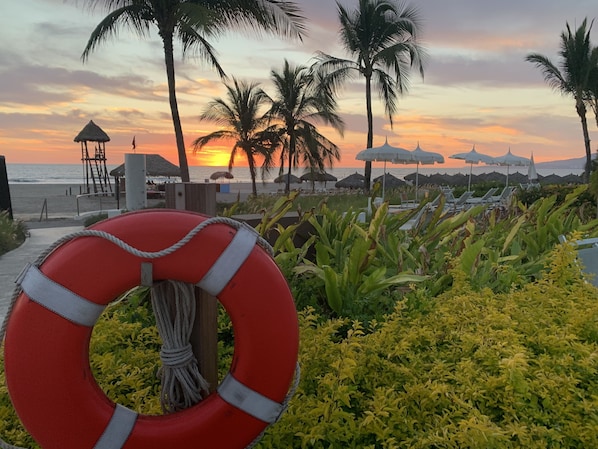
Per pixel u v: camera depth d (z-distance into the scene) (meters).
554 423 1.85
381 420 1.87
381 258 4.23
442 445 1.71
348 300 3.21
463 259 3.60
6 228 10.59
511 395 1.88
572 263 3.33
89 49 13.05
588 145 26.69
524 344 2.39
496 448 1.62
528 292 2.97
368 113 23.59
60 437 1.55
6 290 6.48
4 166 13.79
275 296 1.63
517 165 24.77
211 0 12.70
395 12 22.38
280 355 1.64
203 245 1.57
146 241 1.54
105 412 1.58
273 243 4.59
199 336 1.93
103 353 2.57
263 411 1.65
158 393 2.27
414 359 2.23
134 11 12.93
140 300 3.24
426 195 5.29
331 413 1.87
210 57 14.09
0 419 2.05
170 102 13.85
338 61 23.03
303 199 16.77
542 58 26.86
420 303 2.88
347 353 2.09
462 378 1.99
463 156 24.67
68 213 20.05
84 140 36.75
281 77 23.94
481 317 2.58
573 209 5.59
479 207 4.72
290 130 24.06
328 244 4.38
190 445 1.63
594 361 2.08
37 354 1.50
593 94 27.45
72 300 1.50
